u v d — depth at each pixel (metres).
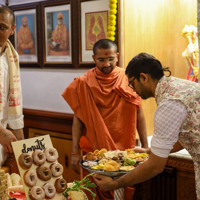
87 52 2.90
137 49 2.55
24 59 3.46
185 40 2.86
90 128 2.17
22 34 3.43
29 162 1.34
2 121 2.06
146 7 2.60
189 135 1.43
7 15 1.80
